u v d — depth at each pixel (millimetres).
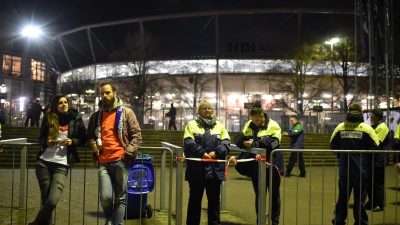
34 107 26172
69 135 5914
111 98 5742
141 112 36062
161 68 58625
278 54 56719
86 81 60156
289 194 10453
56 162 5852
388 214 8195
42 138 5977
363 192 6605
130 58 49125
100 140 5684
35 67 58094
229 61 57719
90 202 8695
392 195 10703
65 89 58656
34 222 5895
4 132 19609
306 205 9047
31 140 19703
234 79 57281
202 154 6074
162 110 33656
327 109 41125
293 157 14023
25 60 56469
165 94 51625
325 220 7656
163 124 33250
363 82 39938
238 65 57438
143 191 7238
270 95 50031
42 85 58500
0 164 15820
